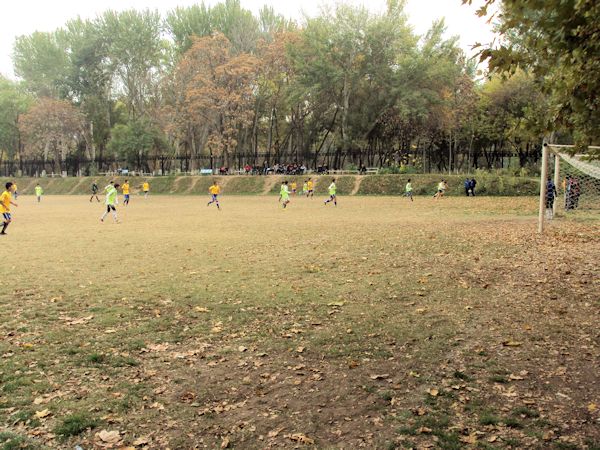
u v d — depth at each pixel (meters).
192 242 14.77
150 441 3.85
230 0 60.50
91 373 5.14
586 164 16.58
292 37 50.81
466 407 4.31
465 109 45.59
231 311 7.35
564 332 6.15
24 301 7.93
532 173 40.88
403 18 48.88
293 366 5.31
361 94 52.78
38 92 68.38
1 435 3.76
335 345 5.89
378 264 10.78
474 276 9.37
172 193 53.28
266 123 65.94
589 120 4.89
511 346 5.76
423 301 7.74
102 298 8.11
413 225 18.27
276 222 20.62
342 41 49.06
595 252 11.30
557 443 3.68
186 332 6.44
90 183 60.12
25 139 67.31
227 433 3.97
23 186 64.88
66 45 68.00
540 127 5.04
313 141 61.81
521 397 4.48
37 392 4.67
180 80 53.72
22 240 15.51
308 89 48.22
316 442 3.81
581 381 4.78
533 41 4.42
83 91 66.44
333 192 31.14
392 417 4.17
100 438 3.87
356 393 4.64
